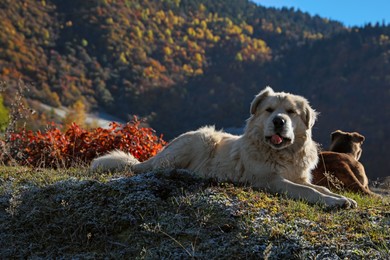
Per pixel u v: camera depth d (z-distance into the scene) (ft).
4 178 24.21
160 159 25.57
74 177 22.95
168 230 16.81
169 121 436.35
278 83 550.77
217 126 407.85
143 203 18.58
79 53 538.47
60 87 416.67
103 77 504.02
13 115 30.68
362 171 27.43
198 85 536.42
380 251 14.38
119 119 429.79
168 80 533.96
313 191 20.17
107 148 34.76
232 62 610.24
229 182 21.52
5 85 30.60
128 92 476.13
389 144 291.38
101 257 16.24
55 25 600.39
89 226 17.97
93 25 608.60
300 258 14.24
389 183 35.29
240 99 481.46
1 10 555.28
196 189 19.86
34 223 18.67
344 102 429.38
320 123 398.21
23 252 17.26
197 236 16.20
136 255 16.06
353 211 18.40
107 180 21.25
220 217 17.15
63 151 34.06
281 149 21.91
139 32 624.18
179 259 15.05
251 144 22.50
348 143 30.68
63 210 18.97
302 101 22.85
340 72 520.42
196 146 25.08
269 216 17.19
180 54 622.54
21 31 535.19
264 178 21.91
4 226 18.79
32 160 33.12
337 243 15.01
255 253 14.82
